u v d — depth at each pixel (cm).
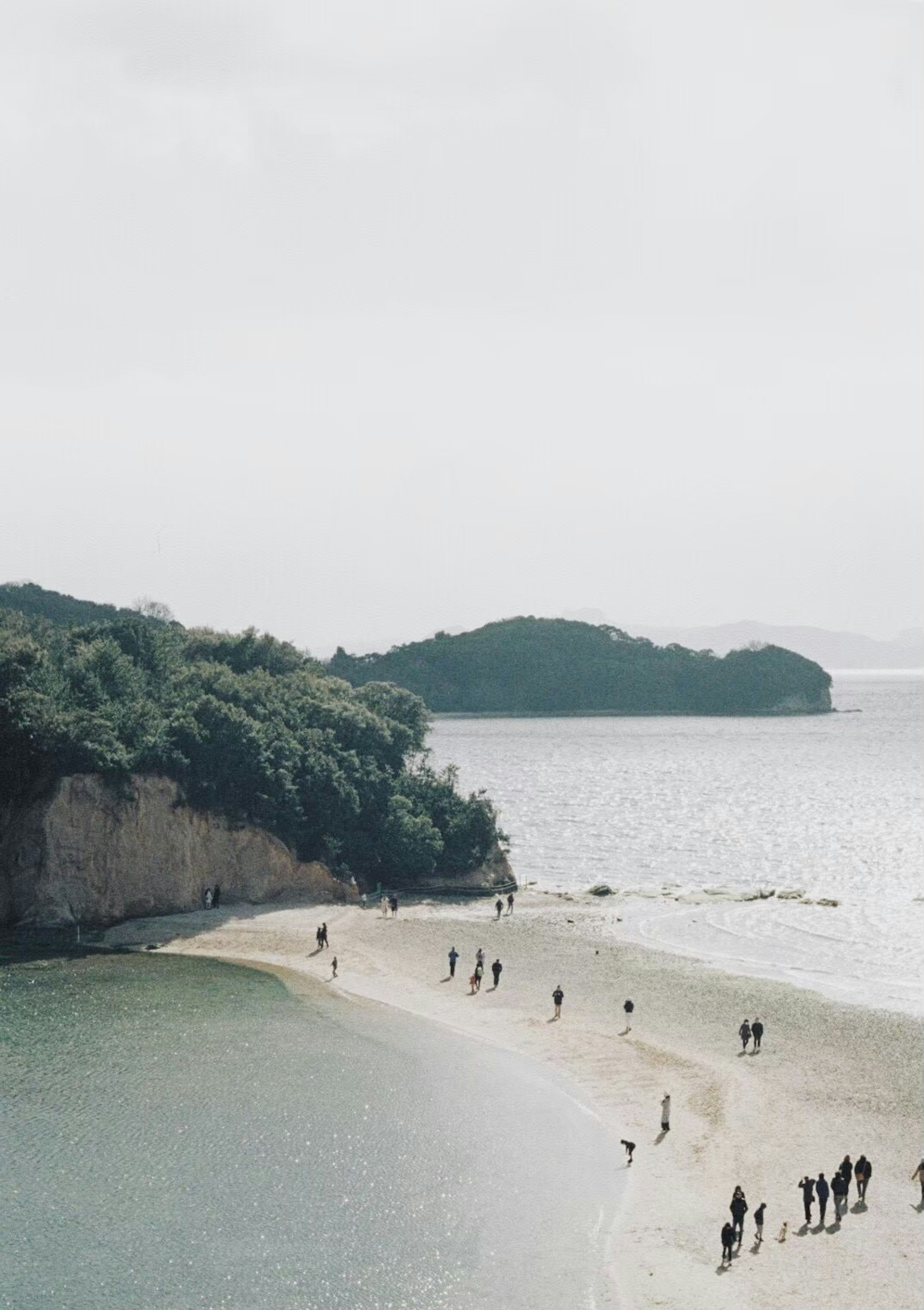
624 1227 4912
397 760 13375
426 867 11919
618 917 10731
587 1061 6850
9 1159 5466
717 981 8475
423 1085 6444
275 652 15788
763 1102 6212
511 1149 5650
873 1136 5784
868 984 8450
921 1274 4528
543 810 19162
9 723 9750
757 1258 4662
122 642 13850
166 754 10425
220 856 10675
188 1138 5706
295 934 9738
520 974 8688
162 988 8194
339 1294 4431
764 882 12838
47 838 9769
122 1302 4362
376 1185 5269
